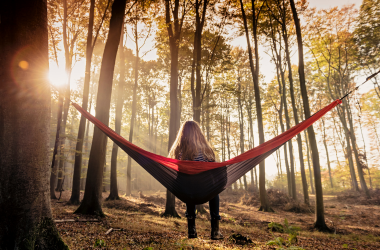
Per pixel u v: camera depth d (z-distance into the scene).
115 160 15.57
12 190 2.63
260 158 2.41
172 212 10.59
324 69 24.98
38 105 2.86
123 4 8.88
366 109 31.77
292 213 15.20
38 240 2.75
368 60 21.16
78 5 13.83
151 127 34.41
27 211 2.70
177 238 5.63
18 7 2.79
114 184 15.09
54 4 13.68
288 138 2.43
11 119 2.69
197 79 13.16
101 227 5.97
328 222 11.70
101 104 8.40
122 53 18.22
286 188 34.50
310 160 35.03
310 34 20.23
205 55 14.74
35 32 2.87
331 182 33.78
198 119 12.66
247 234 7.63
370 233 9.50
